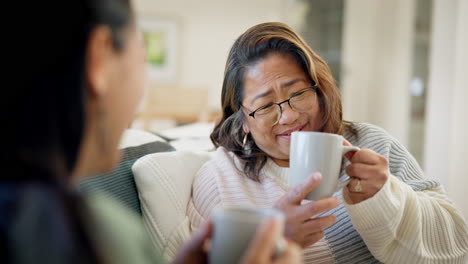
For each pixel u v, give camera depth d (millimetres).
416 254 989
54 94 454
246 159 1215
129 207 1096
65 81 456
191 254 583
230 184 1168
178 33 4953
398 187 955
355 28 4699
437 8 3047
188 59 5000
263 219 534
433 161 3055
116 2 506
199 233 591
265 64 1110
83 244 417
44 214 415
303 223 844
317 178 803
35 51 443
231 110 1266
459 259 1044
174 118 3521
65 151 469
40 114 450
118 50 514
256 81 1118
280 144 1147
